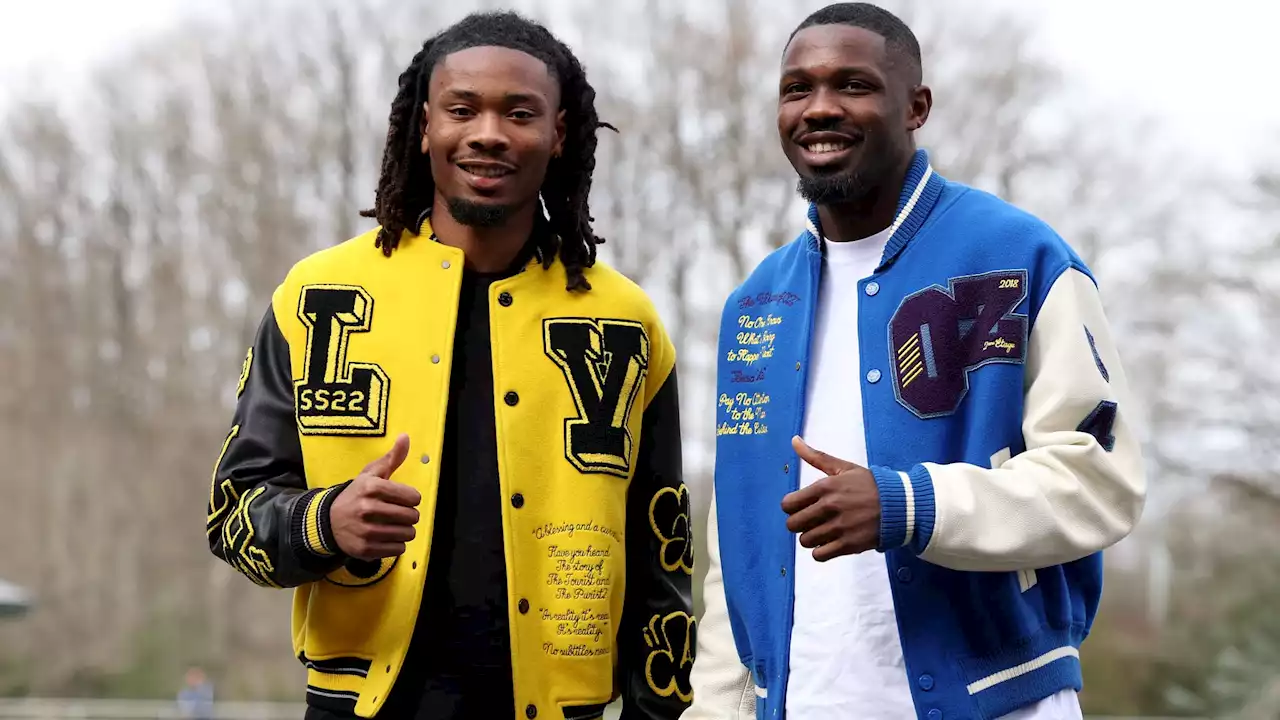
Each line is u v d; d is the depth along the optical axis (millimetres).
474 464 3398
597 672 3432
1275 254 21641
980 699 3004
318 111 27594
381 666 3277
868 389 3174
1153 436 21984
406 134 3553
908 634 3037
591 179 3674
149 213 30359
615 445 3504
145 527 28453
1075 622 3170
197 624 27344
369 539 2996
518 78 3350
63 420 29656
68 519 28594
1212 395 21656
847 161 3225
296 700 26016
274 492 3268
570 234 3604
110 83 30797
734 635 3402
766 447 3354
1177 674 22641
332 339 3400
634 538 3658
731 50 23109
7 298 30438
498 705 3348
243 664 26672
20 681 26469
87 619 27469
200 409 29172
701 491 18391
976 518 2832
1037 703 3057
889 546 2838
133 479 28984
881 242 3336
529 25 3514
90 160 31000
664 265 22922
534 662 3342
